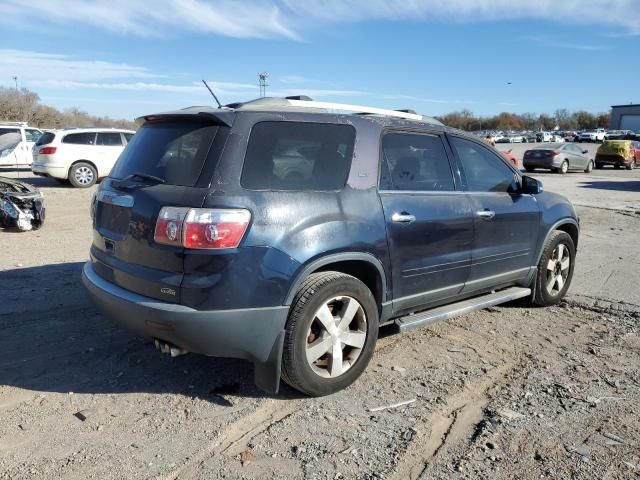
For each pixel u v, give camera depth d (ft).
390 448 10.39
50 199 45.14
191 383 12.93
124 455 10.07
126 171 12.83
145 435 10.74
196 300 10.64
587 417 11.56
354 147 12.82
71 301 18.34
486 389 12.83
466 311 15.31
